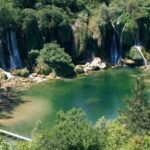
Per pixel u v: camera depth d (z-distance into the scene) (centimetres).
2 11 15450
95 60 16475
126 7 17650
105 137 6047
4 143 4669
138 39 17488
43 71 15100
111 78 15150
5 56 15488
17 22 15775
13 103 12512
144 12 17588
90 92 13662
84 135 5566
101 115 11731
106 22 17025
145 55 17212
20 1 16362
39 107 12262
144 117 7462
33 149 5462
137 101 7688
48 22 16100
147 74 15688
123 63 16888
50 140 5506
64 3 17038
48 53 15388
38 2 16625
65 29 16312
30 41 15912
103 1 18300
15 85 14088
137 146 5484
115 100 12938
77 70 15538
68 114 8294
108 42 17225
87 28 16838
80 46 16512
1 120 11250
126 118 7519
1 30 15475
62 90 13825
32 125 10981
